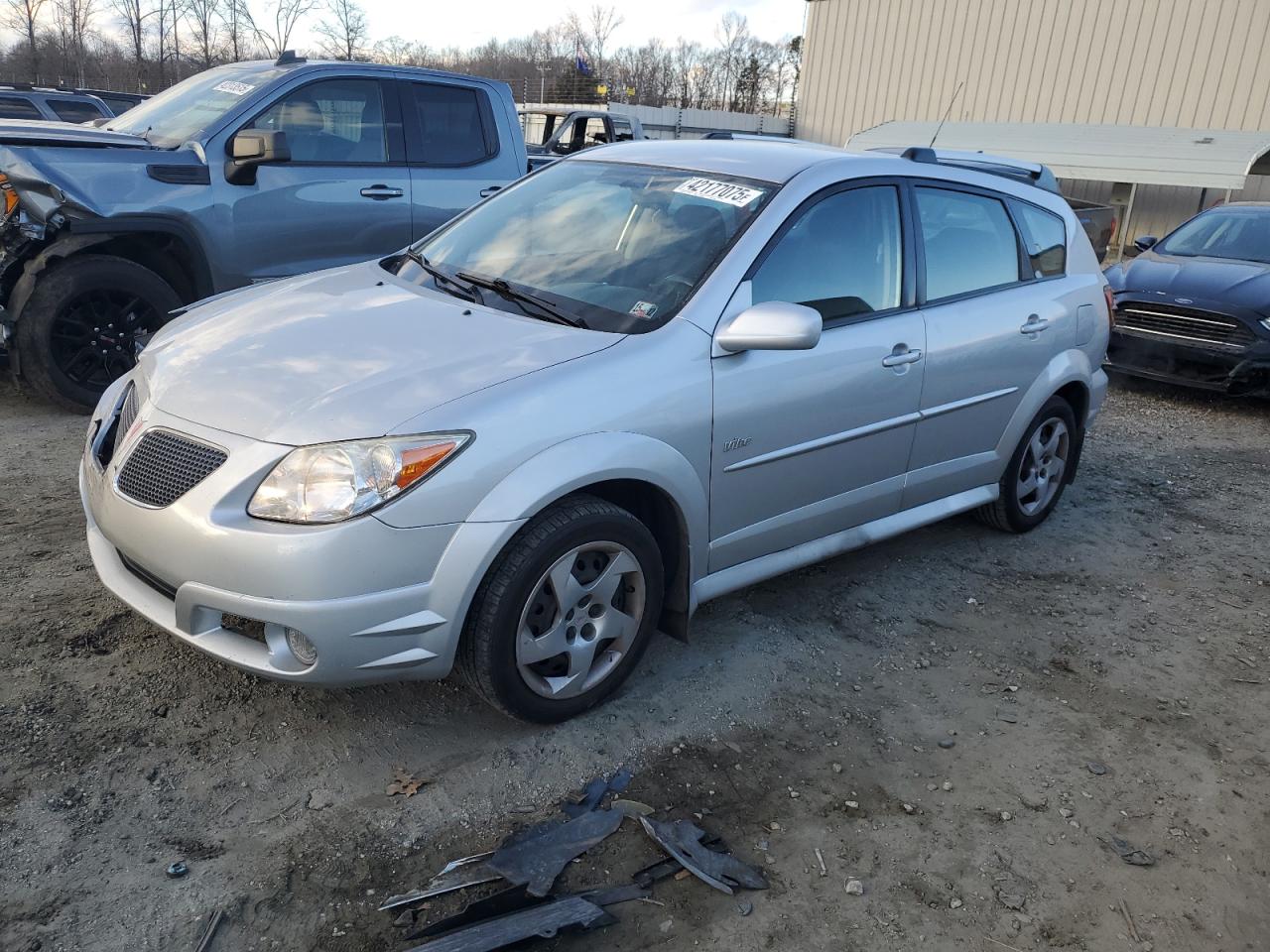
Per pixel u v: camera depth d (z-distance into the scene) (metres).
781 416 3.31
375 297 3.39
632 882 2.43
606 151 4.17
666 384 2.96
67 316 5.45
